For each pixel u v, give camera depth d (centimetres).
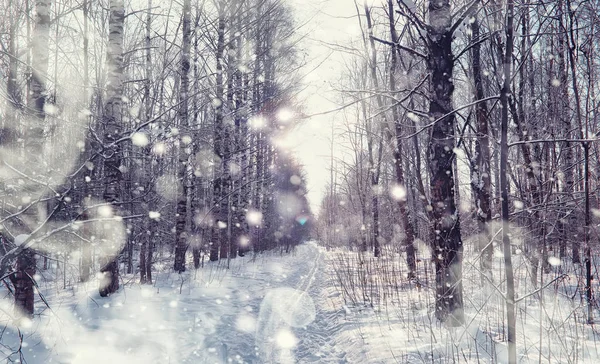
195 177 1340
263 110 1548
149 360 437
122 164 750
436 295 562
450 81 555
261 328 630
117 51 748
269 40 1523
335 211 3123
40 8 604
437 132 556
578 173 725
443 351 446
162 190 1053
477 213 739
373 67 937
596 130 598
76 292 788
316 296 943
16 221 523
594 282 674
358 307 727
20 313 527
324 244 4069
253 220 1998
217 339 541
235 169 1538
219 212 1527
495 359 396
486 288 668
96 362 416
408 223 1023
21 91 736
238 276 1206
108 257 745
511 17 337
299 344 553
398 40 875
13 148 614
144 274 943
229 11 1360
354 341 525
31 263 536
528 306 600
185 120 993
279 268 1574
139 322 580
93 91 923
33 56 599
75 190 409
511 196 730
